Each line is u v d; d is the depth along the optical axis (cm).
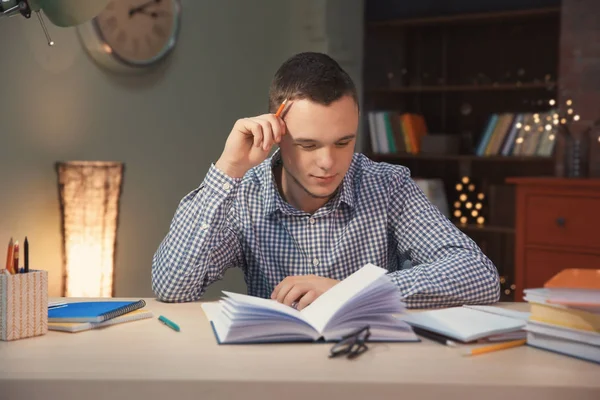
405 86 488
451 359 125
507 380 113
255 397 112
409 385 111
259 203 189
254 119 163
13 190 290
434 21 460
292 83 160
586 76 409
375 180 192
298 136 158
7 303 136
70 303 161
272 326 134
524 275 388
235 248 190
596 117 405
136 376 113
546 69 446
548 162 449
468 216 462
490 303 171
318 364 121
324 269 185
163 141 359
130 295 346
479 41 467
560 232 376
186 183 372
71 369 117
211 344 133
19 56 291
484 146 451
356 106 161
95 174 303
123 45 330
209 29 382
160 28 348
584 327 125
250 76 409
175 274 172
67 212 304
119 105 336
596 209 365
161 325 149
